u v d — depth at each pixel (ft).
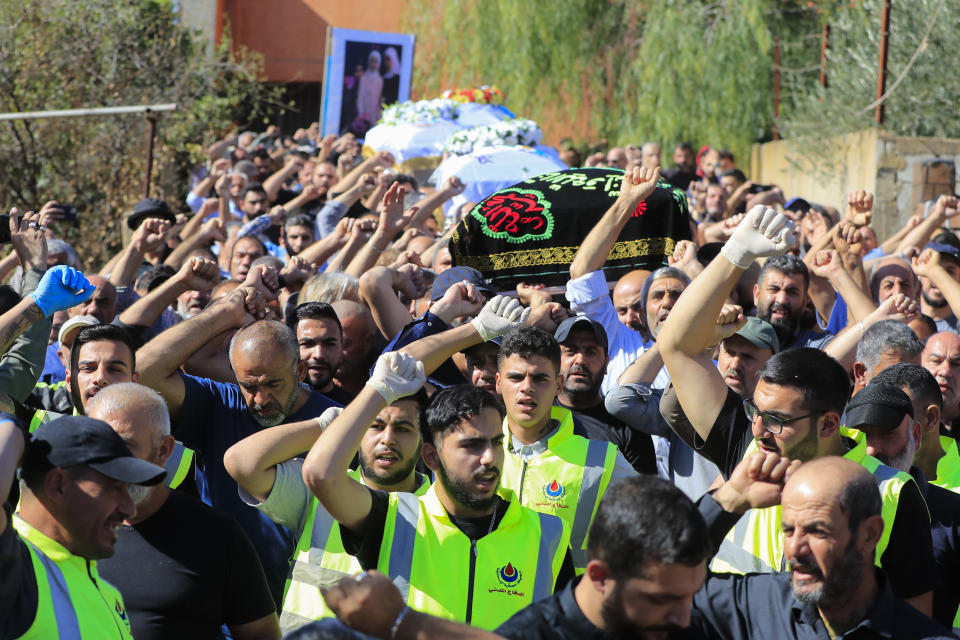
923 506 12.47
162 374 15.69
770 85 58.08
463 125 45.32
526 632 9.75
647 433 16.71
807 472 10.62
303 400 16.21
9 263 21.71
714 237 28.99
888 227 43.24
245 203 35.37
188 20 73.97
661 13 59.11
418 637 8.89
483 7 63.82
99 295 20.80
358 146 50.21
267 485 13.34
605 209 24.25
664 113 58.03
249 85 66.33
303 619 13.53
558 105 64.08
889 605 10.75
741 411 13.62
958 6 47.78
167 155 52.95
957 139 44.29
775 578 11.31
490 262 24.61
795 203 34.78
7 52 50.26
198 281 19.10
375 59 58.29
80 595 10.74
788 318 20.39
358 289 20.75
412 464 14.07
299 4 84.12
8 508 10.16
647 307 19.35
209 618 12.56
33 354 15.60
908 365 15.30
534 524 13.05
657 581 9.27
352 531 12.69
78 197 49.93
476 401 12.56
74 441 10.61
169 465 14.93
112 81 52.70
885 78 47.26
